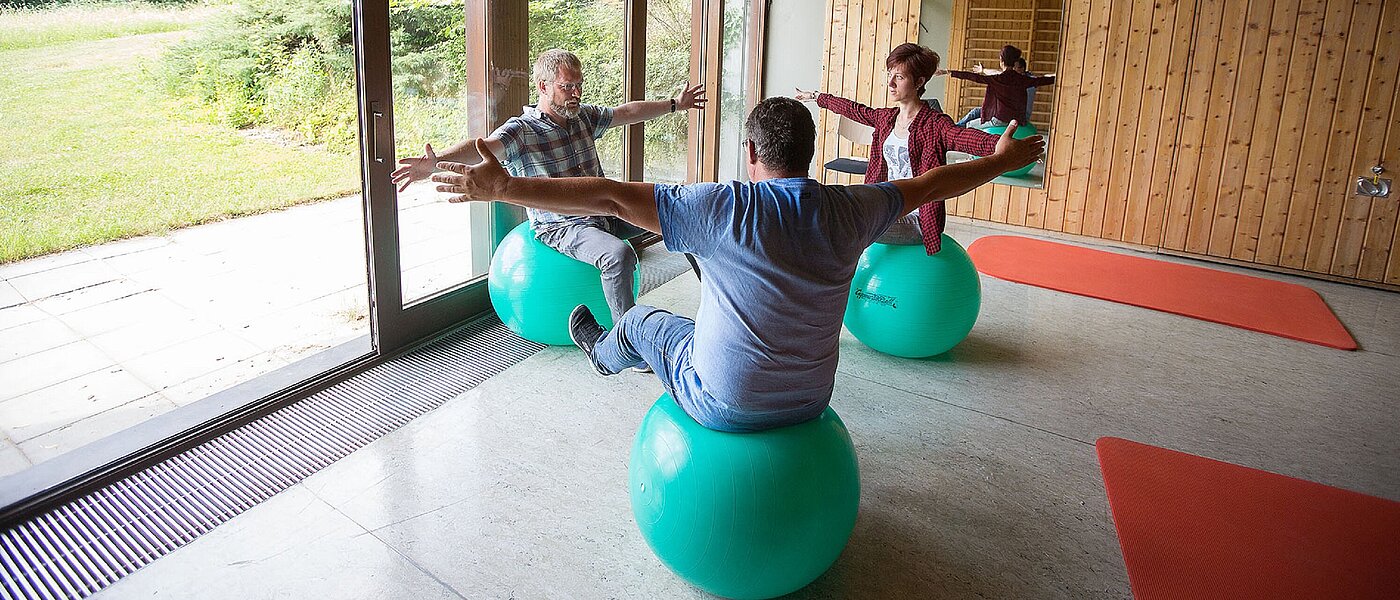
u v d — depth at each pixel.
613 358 2.23
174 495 2.30
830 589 2.01
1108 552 2.19
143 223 4.96
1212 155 4.90
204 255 4.68
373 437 2.65
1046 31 5.18
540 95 3.15
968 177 1.96
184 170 5.55
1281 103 4.64
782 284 1.63
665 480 1.82
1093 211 5.34
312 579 1.98
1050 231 5.52
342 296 4.16
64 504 2.23
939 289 3.25
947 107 5.53
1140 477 2.54
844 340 3.66
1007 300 4.23
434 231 3.39
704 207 1.60
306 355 3.46
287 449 2.56
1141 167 5.12
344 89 6.07
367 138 2.92
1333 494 2.48
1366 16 4.33
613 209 1.61
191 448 2.54
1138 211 5.20
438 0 3.10
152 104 5.38
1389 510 2.39
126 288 4.11
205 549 2.07
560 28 3.75
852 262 1.72
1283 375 3.39
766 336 1.67
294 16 5.78
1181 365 3.47
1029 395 3.14
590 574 2.04
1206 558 2.14
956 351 3.56
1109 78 5.09
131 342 3.50
